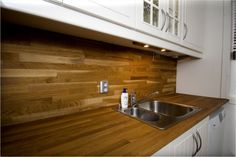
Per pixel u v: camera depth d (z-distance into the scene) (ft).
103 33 2.59
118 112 3.46
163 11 3.53
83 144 2.01
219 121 4.59
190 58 6.28
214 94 5.85
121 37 2.76
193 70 6.37
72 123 2.74
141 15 2.95
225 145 5.63
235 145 5.39
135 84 4.72
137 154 1.80
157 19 3.42
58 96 2.99
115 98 4.09
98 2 2.24
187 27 4.71
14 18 2.02
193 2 5.03
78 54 3.24
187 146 2.82
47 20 2.06
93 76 3.55
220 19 5.73
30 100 2.64
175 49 4.24
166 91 6.25
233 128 5.43
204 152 3.70
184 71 6.63
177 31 4.22
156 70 5.61
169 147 2.28
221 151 5.32
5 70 2.35
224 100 5.25
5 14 1.83
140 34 3.04
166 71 6.18
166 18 3.64
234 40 5.37
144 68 5.04
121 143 2.04
